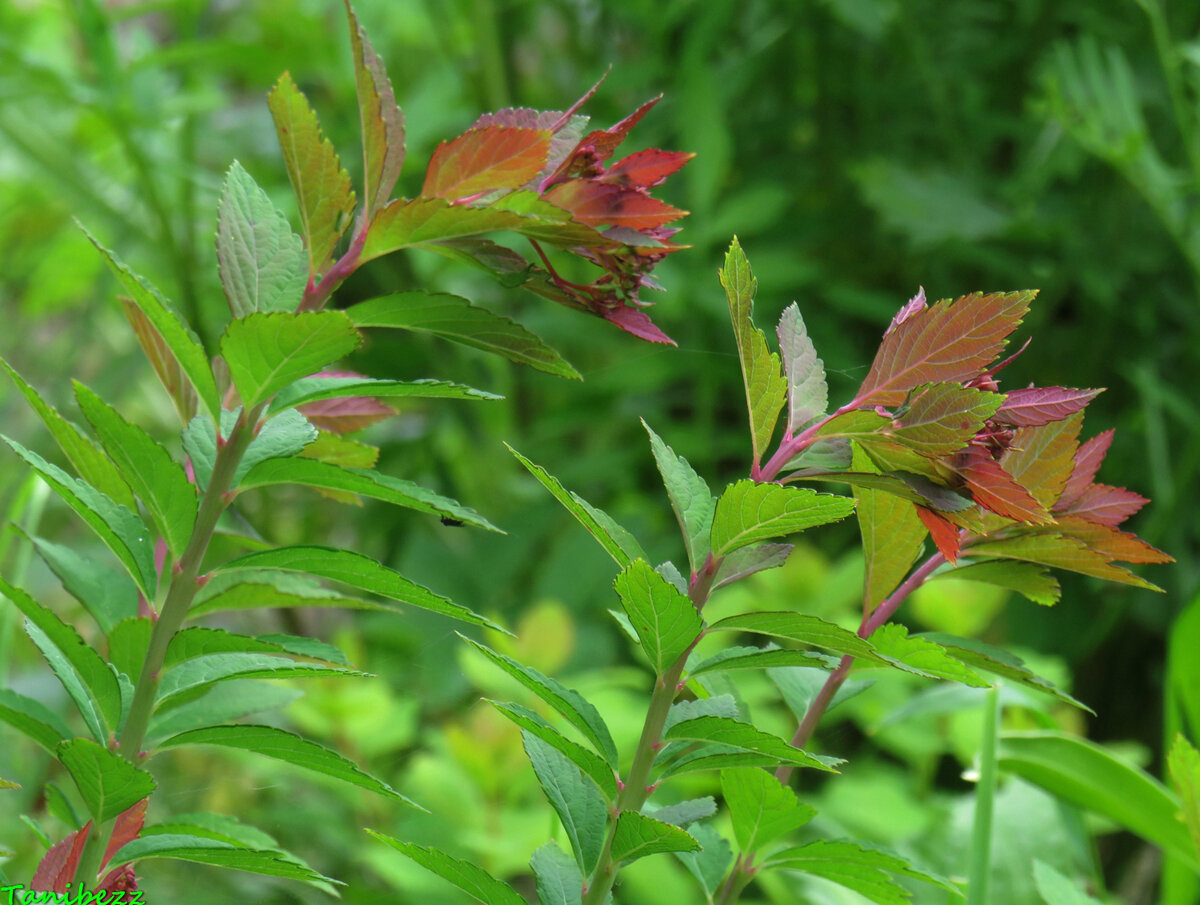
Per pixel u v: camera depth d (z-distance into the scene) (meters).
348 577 0.65
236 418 0.67
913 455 0.64
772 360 0.64
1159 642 1.67
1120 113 1.43
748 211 1.54
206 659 0.68
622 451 1.67
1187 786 0.74
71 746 0.63
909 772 1.41
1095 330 1.69
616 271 0.65
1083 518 0.69
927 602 1.14
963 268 1.79
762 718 1.09
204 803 1.22
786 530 0.64
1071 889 0.74
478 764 1.03
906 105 1.79
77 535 1.75
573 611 1.50
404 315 0.65
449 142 0.65
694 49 1.61
